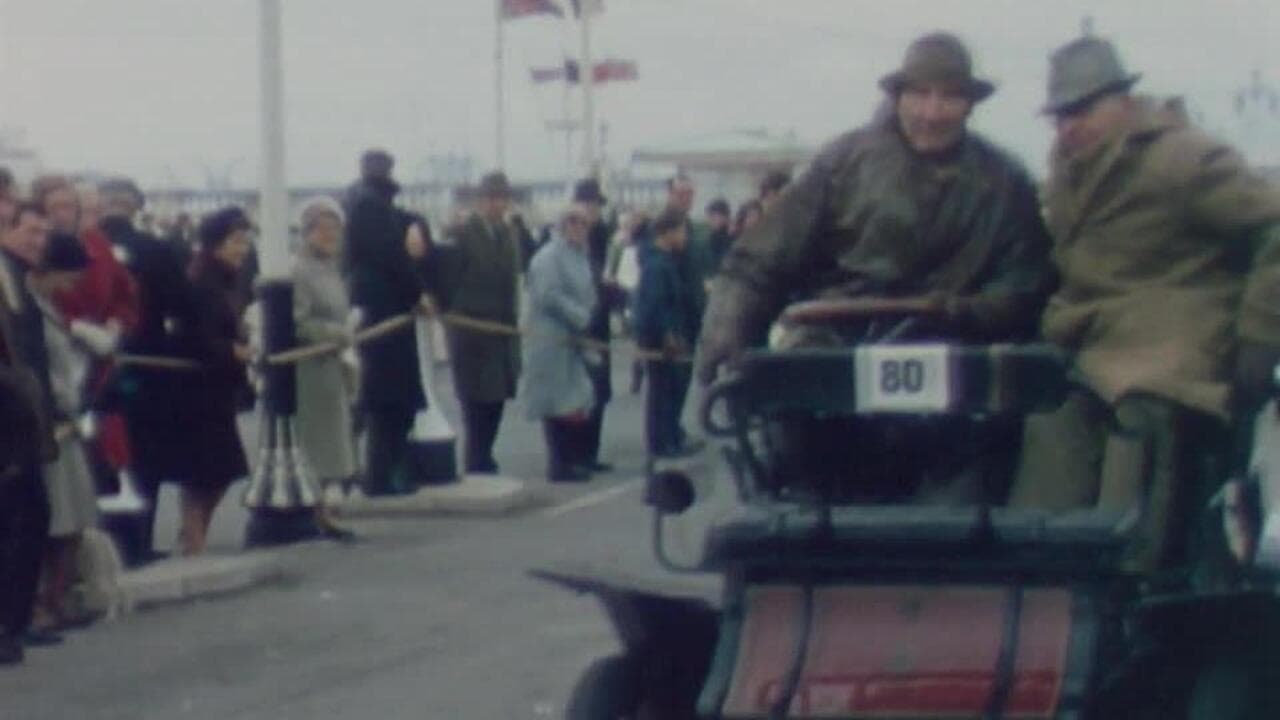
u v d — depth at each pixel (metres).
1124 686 8.37
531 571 9.12
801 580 8.53
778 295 9.39
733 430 8.86
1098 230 9.18
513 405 35.25
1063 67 9.19
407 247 21.80
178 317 18.20
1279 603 8.32
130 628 16.05
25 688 14.08
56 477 15.84
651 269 25.72
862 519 8.45
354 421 21.86
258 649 15.23
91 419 17.81
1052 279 9.31
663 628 8.88
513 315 24.47
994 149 9.30
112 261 17.34
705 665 8.91
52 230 16.09
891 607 8.44
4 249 15.19
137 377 18.03
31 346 15.26
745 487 9.02
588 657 14.74
